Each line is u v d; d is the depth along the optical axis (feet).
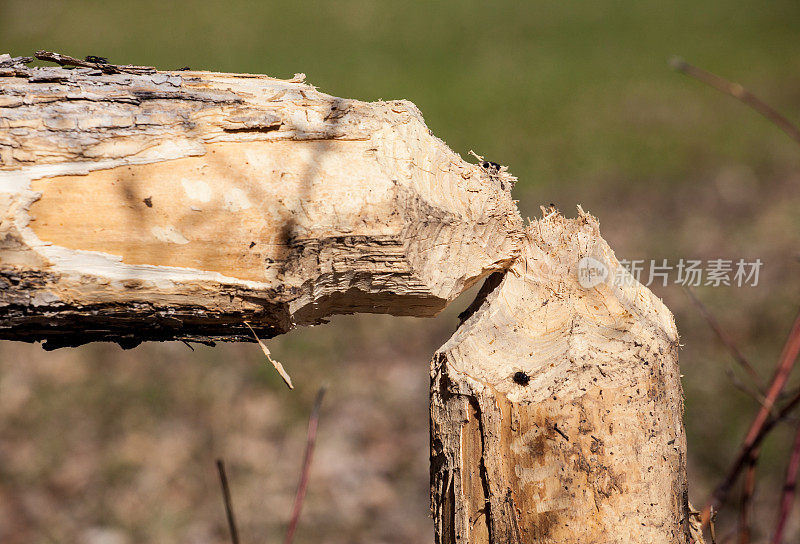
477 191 7.21
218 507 19.93
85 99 6.22
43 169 5.96
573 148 45.24
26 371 25.73
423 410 24.07
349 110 6.60
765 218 33.63
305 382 25.02
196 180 6.14
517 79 58.90
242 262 6.23
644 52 65.31
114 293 6.14
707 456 19.76
